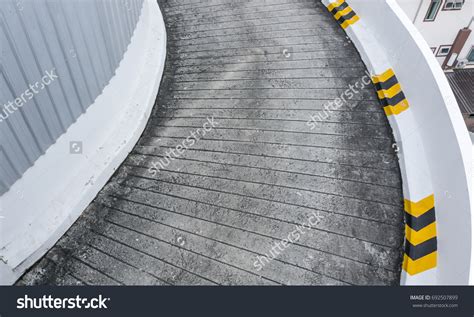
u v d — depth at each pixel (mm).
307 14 9562
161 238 5504
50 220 5438
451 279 4500
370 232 5398
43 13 4527
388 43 7711
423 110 6211
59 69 5012
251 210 5719
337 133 6691
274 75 7887
